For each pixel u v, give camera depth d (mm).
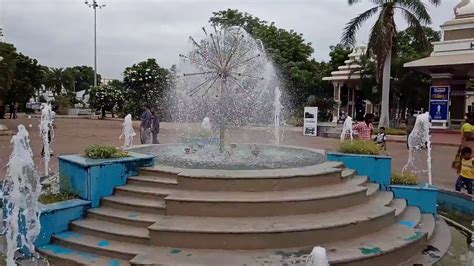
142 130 12492
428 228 5809
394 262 4715
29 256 4914
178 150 8477
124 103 33219
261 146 9586
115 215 5152
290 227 4621
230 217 4910
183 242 4535
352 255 4422
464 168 8422
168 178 5754
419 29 22656
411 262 4809
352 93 37938
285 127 28734
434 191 6688
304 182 5578
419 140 16484
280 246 4551
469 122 8891
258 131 23312
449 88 21406
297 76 33469
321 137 22484
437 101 21641
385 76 22891
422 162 13289
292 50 35125
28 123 28766
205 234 4488
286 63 33844
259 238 4500
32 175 6895
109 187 5660
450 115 23531
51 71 71062
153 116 12562
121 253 4523
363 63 32656
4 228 5273
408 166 12367
